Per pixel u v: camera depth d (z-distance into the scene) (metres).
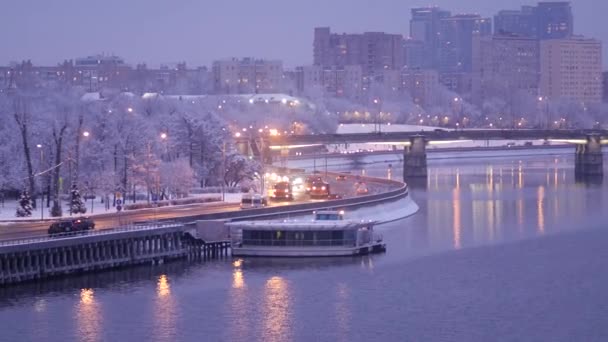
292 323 194.50
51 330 188.38
